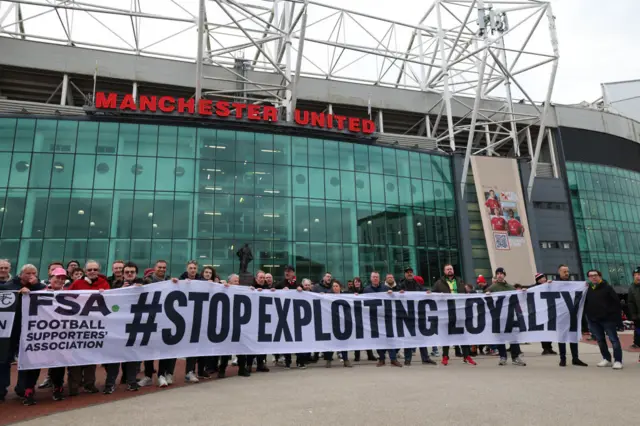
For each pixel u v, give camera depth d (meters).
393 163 34.97
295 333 10.48
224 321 9.73
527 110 45.38
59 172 27.44
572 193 43.03
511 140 48.28
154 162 28.88
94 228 27.05
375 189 33.69
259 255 29.30
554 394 7.07
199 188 29.25
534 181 41.34
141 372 11.19
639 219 46.19
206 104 30.22
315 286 13.20
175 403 6.90
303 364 11.30
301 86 39.12
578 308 11.31
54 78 34.25
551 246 40.28
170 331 8.97
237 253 27.66
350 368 10.95
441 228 35.53
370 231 32.66
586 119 46.66
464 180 36.84
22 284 8.18
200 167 29.61
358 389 7.75
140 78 35.03
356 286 14.23
